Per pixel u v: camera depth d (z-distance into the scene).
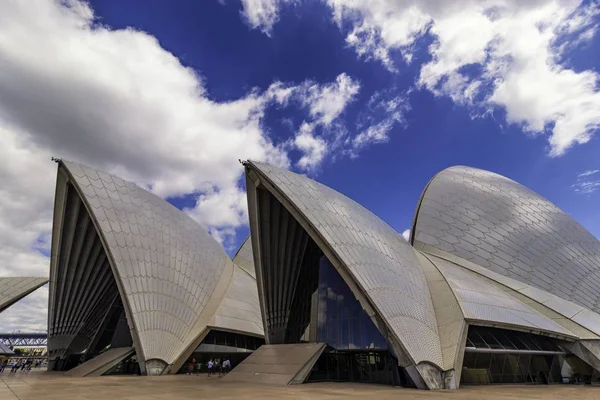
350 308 21.30
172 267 27.83
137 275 24.19
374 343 19.27
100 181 26.44
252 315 32.44
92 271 30.62
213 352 27.75
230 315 30.47
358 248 19.53
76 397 10.74
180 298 26.97
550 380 20.91
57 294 29.61
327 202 21.70
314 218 19.33
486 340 19.42
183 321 26.20
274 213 23.61
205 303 29.97
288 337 25.17
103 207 24.92
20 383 16.19
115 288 32.25
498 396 12.96
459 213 32.12
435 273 23.72
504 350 19.33
